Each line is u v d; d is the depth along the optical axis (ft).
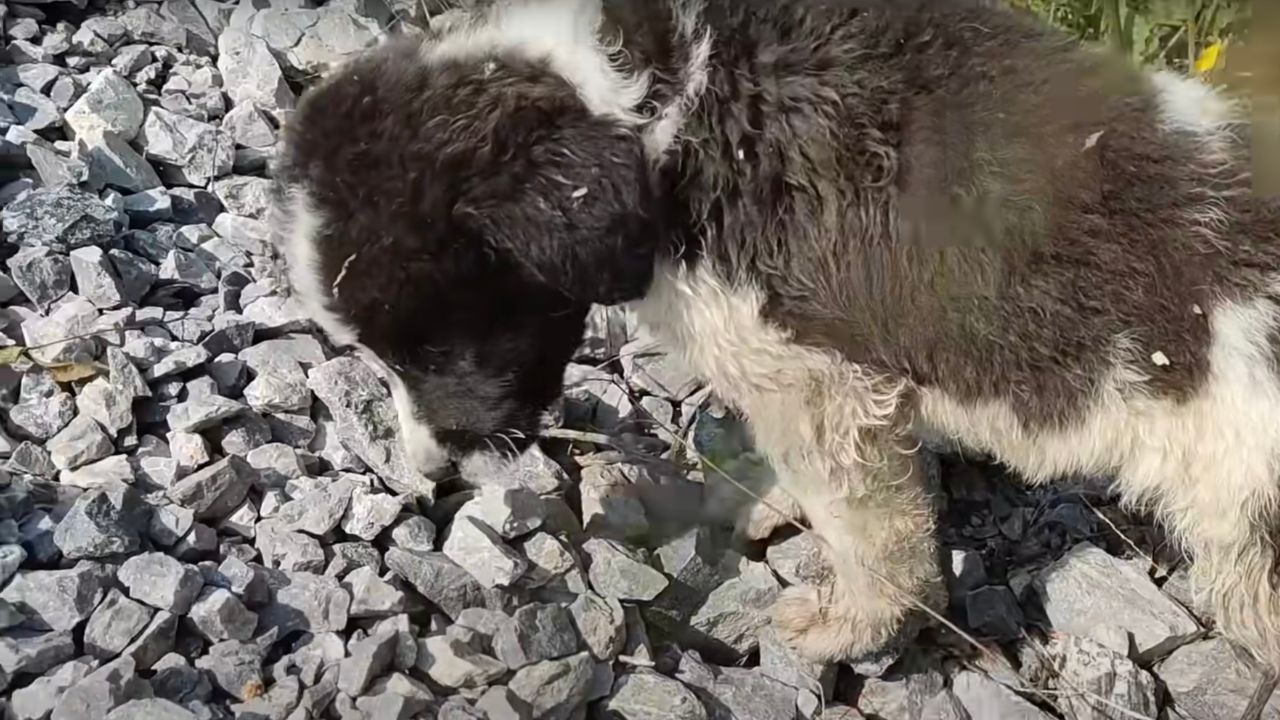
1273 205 1.34
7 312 1.75
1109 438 1.44
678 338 1.48
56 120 2.02
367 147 1.33
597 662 1.54
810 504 1.59
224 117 2.13
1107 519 1.85
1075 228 1.35
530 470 1.70
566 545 1.63
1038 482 1.74
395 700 1.37
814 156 1.37
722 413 1.89
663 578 1.62
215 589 1.45
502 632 1.49
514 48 1.37
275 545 1.54
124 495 1.49
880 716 1.65
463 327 1.42
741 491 1.79
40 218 1.81
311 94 1.41
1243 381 1.36
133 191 2.00
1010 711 1.62
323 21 2.33
